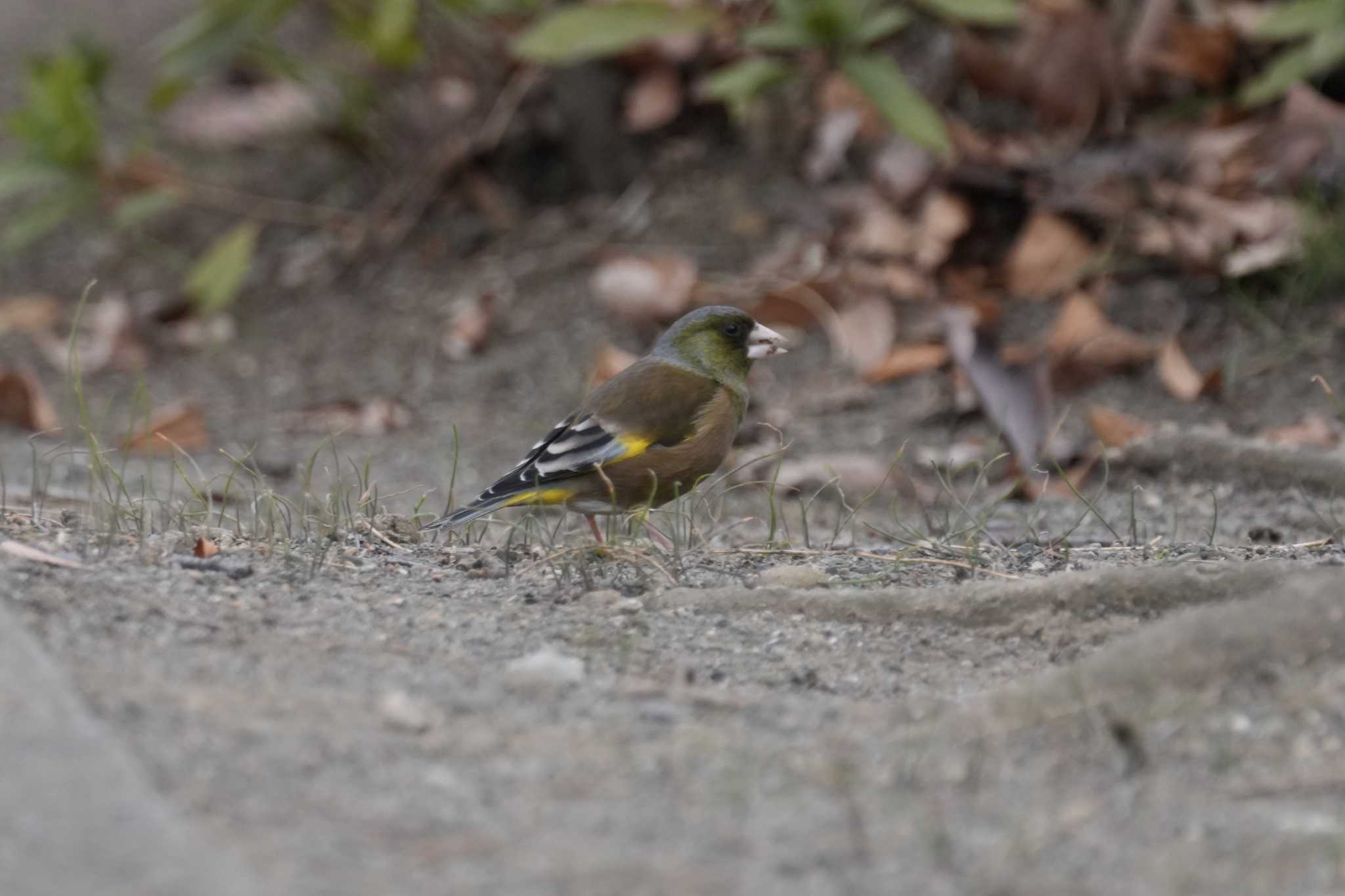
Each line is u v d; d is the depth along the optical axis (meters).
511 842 4.77
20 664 5.43
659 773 5.34
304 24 19.48
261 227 17.69
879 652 6.82
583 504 8.59
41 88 16.36
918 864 4.71
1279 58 14.35
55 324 16.55
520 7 15.55
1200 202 13.67
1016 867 4.71
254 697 5.73
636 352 14.45
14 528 7.87
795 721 5.91
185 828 4.61
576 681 6.26
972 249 14.46
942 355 13.12
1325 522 9.42
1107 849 4.84
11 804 4.62
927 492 11.19
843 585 7.75
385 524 8.56
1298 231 13.38
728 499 11.38
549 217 16.53
